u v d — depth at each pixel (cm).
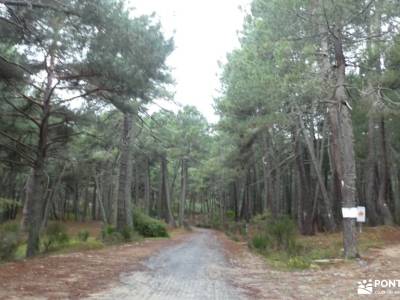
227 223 5444
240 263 1608
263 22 1797
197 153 5672
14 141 1891
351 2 1495
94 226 5481
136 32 1532
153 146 3869
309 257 1659
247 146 3750
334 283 1123
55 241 2147
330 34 1584
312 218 2972
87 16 1385
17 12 1339
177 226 5825
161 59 1653
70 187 6469
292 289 1049
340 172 1650
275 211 3538
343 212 1570
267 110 2448
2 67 1481
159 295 941
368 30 1602
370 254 1691
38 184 1838
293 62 1688
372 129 3009
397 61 1869
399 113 1883
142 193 8075
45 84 1758
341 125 1599
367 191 3102
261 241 2058
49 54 1551
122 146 2848
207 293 977
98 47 1508
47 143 1956
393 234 2391
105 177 5562
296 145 3188
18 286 988
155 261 1603
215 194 9131
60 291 955
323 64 1686
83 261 1516
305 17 1616
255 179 5406
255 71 2028
